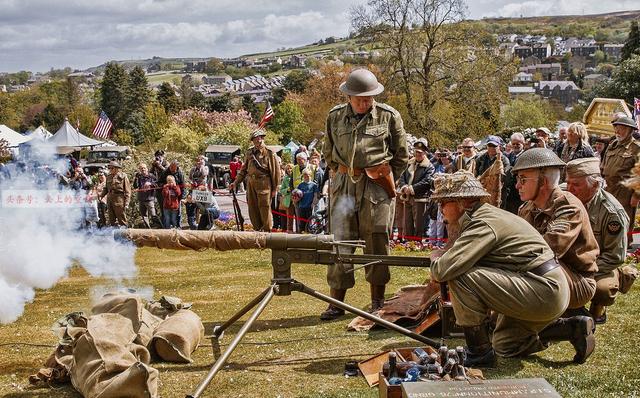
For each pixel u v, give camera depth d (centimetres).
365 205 759
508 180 1138
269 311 805
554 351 604
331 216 782
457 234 576
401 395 430
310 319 764
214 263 1177
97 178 1964
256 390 537
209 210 1750
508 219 547
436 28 4544
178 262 1193
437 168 1434
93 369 518
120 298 623
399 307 725
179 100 9788
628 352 597
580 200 650
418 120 4578
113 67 9581
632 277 693
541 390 381
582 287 590
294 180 1499
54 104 9388
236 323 754
